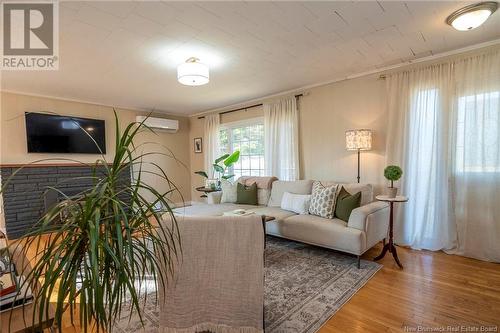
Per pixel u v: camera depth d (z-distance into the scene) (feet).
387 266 8.43
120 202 2.94
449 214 9.39
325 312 6.00
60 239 2.75
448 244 9.39
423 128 9.86
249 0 6.19
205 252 4.87
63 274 2.73
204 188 16.66
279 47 8.79
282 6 6.48
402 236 10.27
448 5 6.56
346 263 8.72
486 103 8.60
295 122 13.74
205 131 19.08
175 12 6.59
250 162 16.78
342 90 12.22
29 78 11.14
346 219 9.27
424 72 9.83
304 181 11.91
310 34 7.95
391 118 10.59
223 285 4.94
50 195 12.37
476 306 6.14
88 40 7.93
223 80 12.14
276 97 14.82
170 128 18.85
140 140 18.02
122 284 2.96
